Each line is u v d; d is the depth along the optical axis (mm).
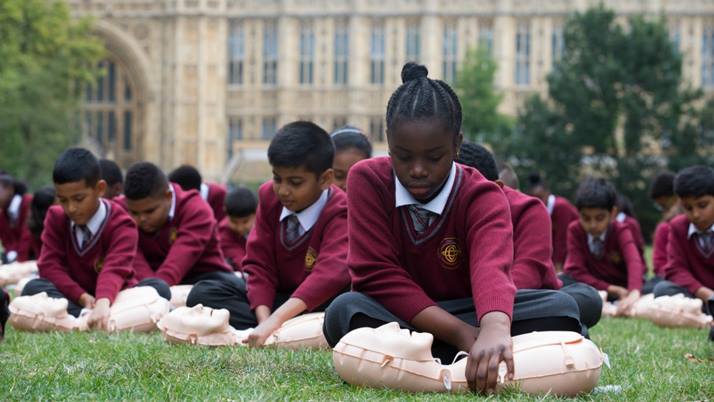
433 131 5609
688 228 12000
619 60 52594
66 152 9453
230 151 73500
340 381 6102
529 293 6379
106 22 72562
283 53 72125
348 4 71750
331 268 7930
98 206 9789
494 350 5508
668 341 9797
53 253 9930
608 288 13469
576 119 52469
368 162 6531
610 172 53188
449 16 71250
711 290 11922
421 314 6137
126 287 9875
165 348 7484
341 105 72188
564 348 5742
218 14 72125
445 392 5789
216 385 5809
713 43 69125
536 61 70625
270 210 8641
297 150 7992
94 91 74000
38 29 44562
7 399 5387
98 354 7184
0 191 17922
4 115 48562
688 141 52125
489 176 8086
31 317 8992
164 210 10820
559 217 16000
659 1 69000
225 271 11422
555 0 70188
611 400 5711
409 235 6363
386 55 71750
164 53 72875
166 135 72812
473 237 6148
